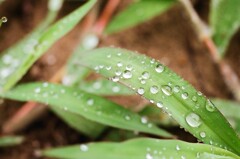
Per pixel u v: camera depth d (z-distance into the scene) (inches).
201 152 9.2
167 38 13.0
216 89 12.5
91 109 10.4
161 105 9.3
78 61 10.2
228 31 11.8
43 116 12.2
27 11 13.3
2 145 11.9
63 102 10.4
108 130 11.4
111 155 10.3
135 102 12.3
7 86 10.8
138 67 9.5
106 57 9.8
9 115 12.3
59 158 11.6
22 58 11.6
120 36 13.0
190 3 12.2
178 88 9.4
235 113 11.2
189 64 12.8
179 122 9.3
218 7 11.7
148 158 9.8
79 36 13.1
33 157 12.1
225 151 9.2
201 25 12.1
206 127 9.3
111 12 12.6
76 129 11.9
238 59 12.7
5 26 13.2
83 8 10.4
